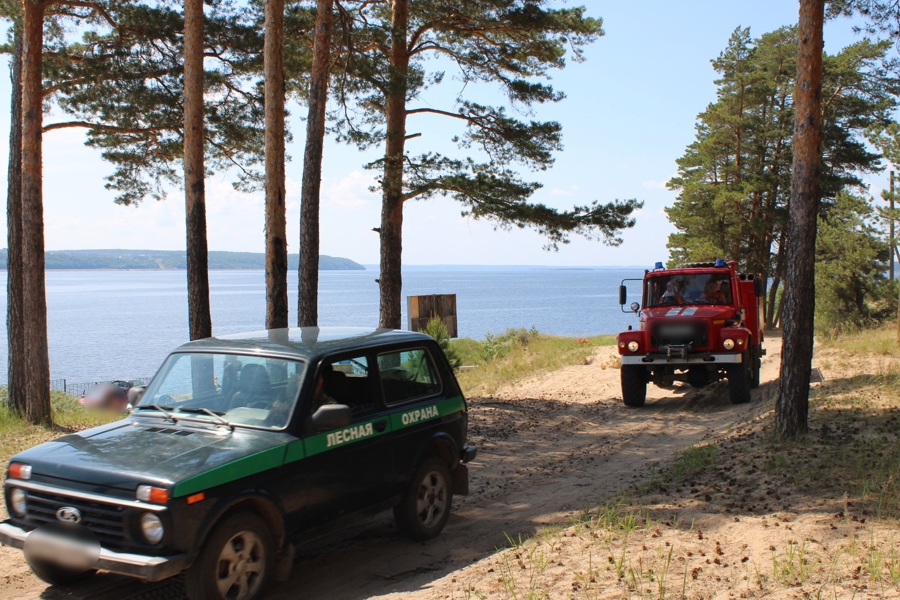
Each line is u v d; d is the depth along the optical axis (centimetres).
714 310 1451
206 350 614
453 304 3198
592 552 590
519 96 1670
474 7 1566
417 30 1644
